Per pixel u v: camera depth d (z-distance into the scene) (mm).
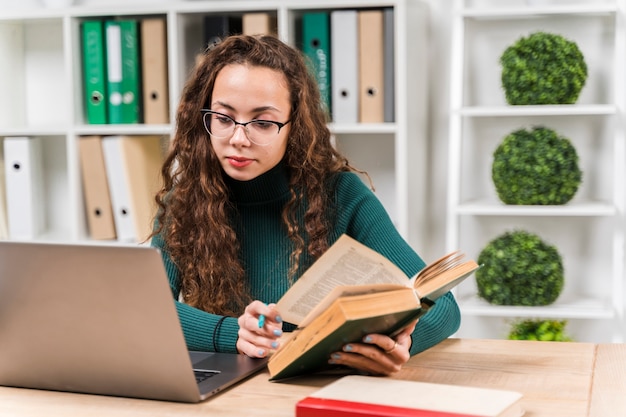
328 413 1163
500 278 2822
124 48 3086
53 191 3473
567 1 2934
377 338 1344
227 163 1688
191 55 3115
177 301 1795
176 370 1282
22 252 1278
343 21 2865
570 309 2801
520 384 1371
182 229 1861
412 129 2926
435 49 3109
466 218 3131
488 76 3051
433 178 3154
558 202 2844
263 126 1671
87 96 3154
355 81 2875
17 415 1268
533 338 2812
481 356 1540
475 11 2871
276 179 1843
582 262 3045
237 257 1874
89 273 1255
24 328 1340
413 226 2961
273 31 3033
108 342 1297
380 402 1181
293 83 1759
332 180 1916
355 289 1312
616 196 2834
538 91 2795
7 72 3354
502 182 2859
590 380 1386
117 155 3133
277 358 1387
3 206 3289
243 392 1355
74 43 3117
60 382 1375
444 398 1198
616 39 2795
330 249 1492
